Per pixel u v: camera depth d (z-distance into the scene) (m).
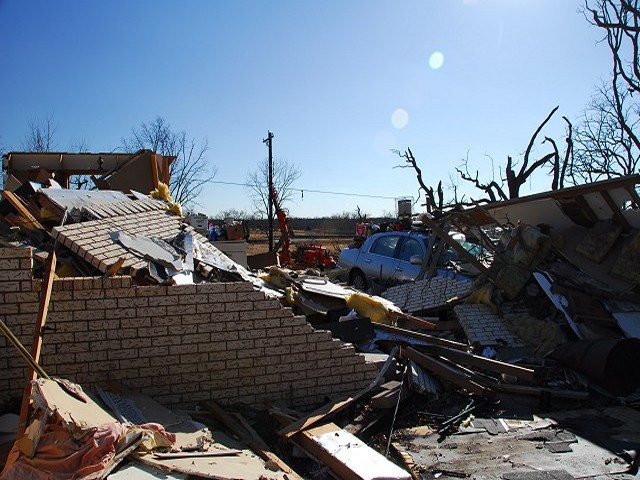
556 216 9.03
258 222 54.25
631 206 8.08
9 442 3.91
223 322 4.93
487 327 7.80
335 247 35.31
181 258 5.46
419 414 5.33
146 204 6.82
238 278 5.69
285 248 22.62
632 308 7.45
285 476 3.61
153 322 4.71
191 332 4.82
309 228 58.66
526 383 6.36
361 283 11.91
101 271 4.84
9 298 4.35
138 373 4.67
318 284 7.89
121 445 3.37
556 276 8.02
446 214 10.16
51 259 4.38
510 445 4.72
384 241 11.79
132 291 4.64
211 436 4.24
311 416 4.71
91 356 4.54
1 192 5.66
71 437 3.25
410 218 12.66
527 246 8.46
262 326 5.07
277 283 7.16
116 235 5.33
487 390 5.71
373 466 3.81
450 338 8.00
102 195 6.60
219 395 4.93
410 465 4.28
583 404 5.88
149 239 5.61
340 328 6.46
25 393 3.50
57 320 4.44
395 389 5.34
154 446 3.64
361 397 5.28
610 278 8.16
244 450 4.11
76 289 4.49
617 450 4.64
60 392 3.58
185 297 4.80
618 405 5.89
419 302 9.45
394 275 11.05
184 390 4.82
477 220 9.90
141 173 10.20
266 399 5.09
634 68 18.61
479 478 4.08
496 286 8.38
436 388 5.84
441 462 4.36
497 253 8.88
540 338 7.39
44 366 4.41
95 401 4.00
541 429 5.11
